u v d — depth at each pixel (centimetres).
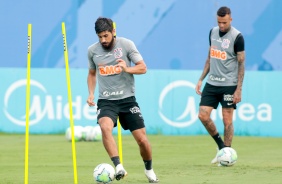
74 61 7206
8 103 6053
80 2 7188
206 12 7175
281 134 5925
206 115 3831
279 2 7081
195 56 7212
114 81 2877
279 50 7112
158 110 6047
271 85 5925
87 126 5719
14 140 5531
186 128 6028
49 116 6034
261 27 7112
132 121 2891
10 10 7275
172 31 7212
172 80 6028
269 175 3281
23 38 7294
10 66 7319
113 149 2791
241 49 3738
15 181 3156
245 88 5956
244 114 5969
